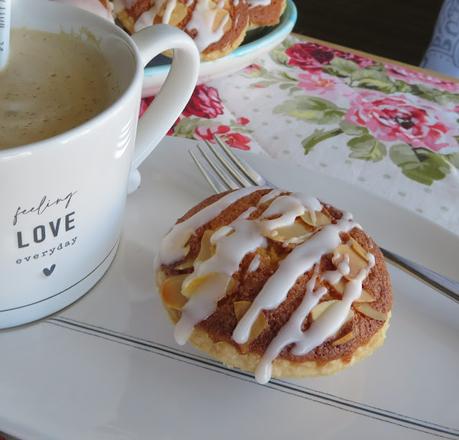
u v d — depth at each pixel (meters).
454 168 0.36
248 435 0.23
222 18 0.39
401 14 1.04
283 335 0.23
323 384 0.24
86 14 0.25
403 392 0.24
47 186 0.20
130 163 0.24
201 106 0.39
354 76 0.43
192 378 0.24
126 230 0.28
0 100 0.23
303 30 0.98
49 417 0.22
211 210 0.26
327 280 0.24
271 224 0.24
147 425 0.22
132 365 0.24
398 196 0.34
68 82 0.24
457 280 0.28
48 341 0.24
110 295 0.26
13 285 0.23
